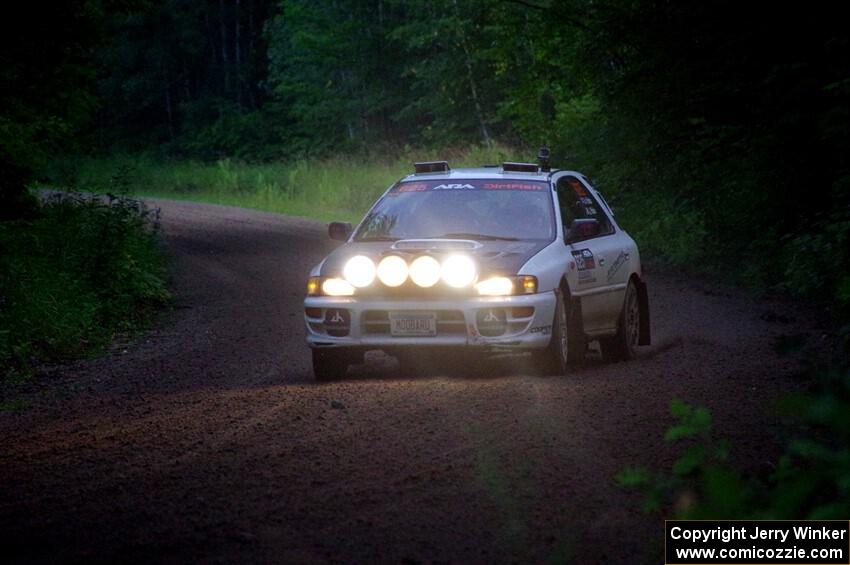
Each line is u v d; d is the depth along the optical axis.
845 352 25.80
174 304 44.97
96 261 44.00
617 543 13.10
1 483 16.98
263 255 61.78
